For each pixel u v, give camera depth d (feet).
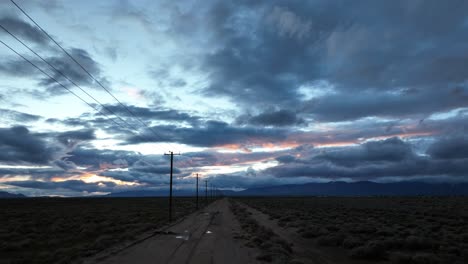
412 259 69.87
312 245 98.78
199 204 445.78
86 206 354.33
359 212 234.79
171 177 181.88
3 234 112.68
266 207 330.75
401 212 229.45
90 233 120.98
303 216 198.80
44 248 90.27
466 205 309.83
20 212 240.94
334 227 130.82
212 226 149.79
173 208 325.01
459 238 99.76
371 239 100.99
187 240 102.89
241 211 258.98
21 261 68.80
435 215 198.49
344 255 81.92
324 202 451.53
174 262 67.62
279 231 137.08
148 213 240.12
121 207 337.11
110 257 72.90
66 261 67.00
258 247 87.45
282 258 71.26
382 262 73.82
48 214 224.94
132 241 98.78
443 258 73.15
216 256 74.59
